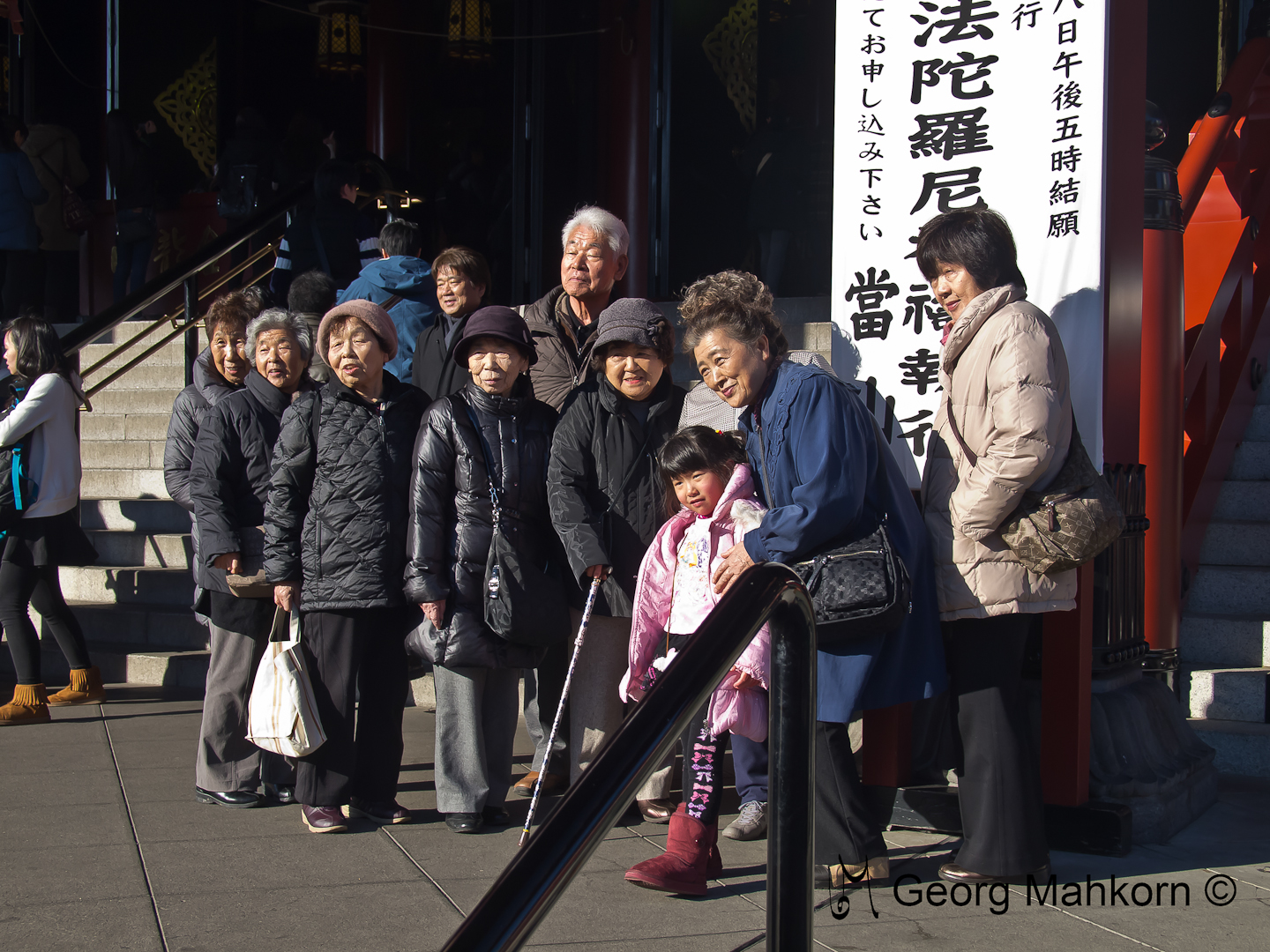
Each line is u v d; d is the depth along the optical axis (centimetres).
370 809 371
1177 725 397
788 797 166
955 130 367
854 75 385
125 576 646
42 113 1265
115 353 719
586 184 986
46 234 1033
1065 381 305
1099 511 297
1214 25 1045
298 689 350
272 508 367
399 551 362
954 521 307
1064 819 341
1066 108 349
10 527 508
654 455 378
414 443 373
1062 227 351
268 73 1578
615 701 387
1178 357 432
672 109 1070
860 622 288
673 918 288
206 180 1317
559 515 364
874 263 383
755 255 1019
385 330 371
